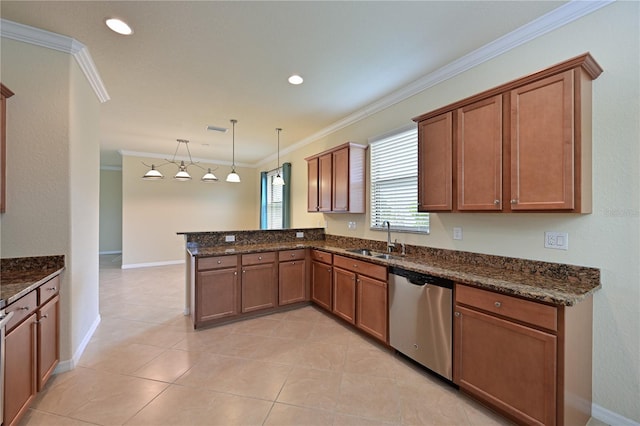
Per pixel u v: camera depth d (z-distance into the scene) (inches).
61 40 86.0
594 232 70.7
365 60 100.7
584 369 66.9
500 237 90.0
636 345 65.3
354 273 120.4
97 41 88.8
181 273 233.8
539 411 62.3
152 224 263.7
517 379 66.0
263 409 73.4
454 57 99.0
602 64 69.6
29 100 84.2
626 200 66.2
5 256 82.4
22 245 84.0
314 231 179.9
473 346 75.4
